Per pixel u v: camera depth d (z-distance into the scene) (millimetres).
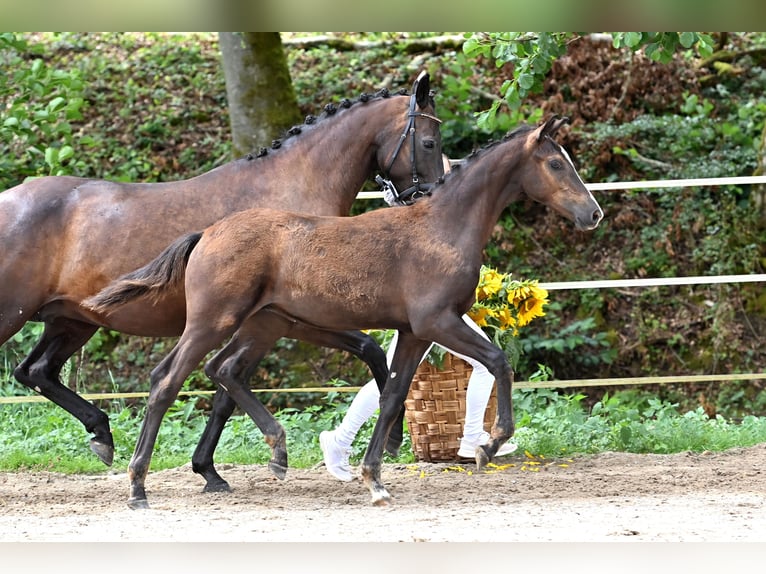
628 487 10102
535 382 13852
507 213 18500
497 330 11953
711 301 17469
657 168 18688
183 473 11594
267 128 17312
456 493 9906
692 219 18203
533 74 12859
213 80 20609
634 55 20000
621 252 18125
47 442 13211
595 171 18812
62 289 9930
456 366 11484
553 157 9398
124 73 20719
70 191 10016
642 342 17203
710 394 16594
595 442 12891
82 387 16281
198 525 8219
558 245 18250
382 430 9336
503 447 11414
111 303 9094
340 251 9023
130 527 8172
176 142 19484
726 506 8938
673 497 9484
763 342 16953
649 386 16812
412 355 9391
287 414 15688
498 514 8625
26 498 10180
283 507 9352
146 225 9852
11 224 9805
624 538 7426
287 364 16484
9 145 18516
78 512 9242
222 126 19750
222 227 9148
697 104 19562
